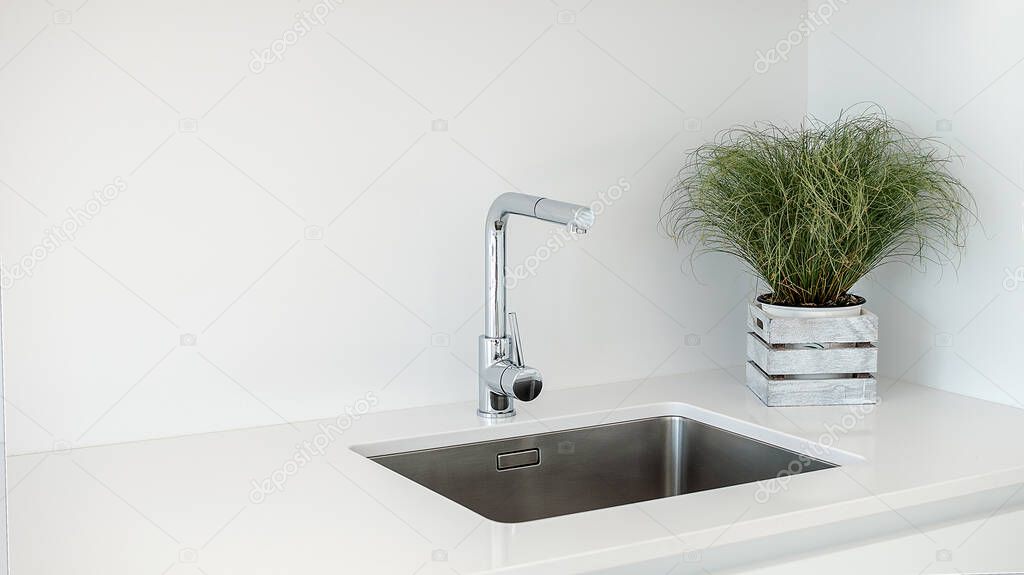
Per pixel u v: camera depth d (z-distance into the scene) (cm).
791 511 105
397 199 148
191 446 132
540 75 157
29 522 105
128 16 128
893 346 170
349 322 146
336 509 108
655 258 170
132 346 132
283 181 139
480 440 141
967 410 148
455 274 153
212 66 134
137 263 132
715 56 172
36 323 127
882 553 115
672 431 156
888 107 167
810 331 150
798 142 158
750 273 179
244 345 139
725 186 155
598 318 166
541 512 146
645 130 167
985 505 124
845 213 144
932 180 150
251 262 138
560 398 157
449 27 149
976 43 151
